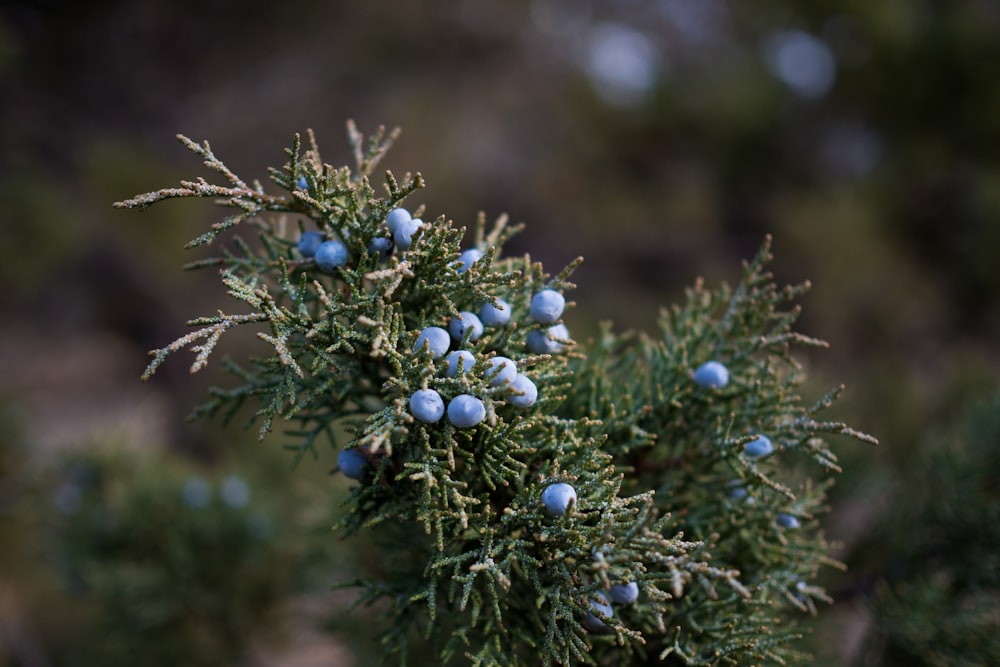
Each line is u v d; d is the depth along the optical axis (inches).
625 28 82.8
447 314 12.0
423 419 11.2
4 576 27.5
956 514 16.0
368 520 11.7
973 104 55.4
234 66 78.3
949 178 58.6
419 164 69.4
